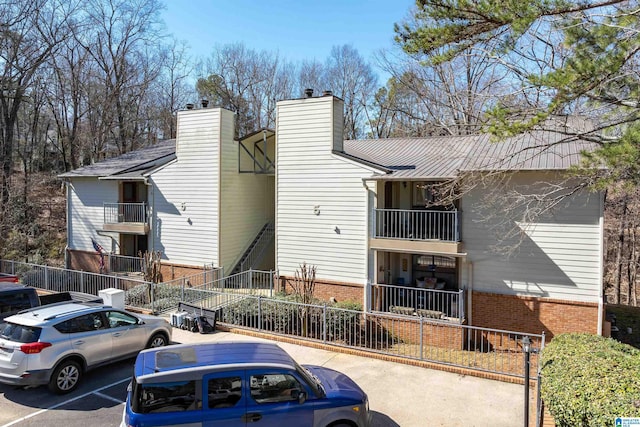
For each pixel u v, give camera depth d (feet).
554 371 21.02
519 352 42.32
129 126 134.31
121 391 28.78
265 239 70.33
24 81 101.24
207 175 64.03
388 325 47.26
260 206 71.67
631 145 25.41
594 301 41.06
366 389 29.09
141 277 63.21
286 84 156.97
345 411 20.84
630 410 16.07
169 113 149.28
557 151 44.06
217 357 20.72
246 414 19.12
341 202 52.75
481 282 45.62
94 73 120.47
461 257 46.34
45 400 27.35
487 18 27.22
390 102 112.16
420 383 30.14
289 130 55.93
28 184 110.32
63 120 128.36
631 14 25.45
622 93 29.73
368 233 50.37
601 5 26.08
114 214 71.46
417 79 82.79
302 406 20.07
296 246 55.62
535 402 27.14
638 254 92.32
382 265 51.60
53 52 104.99
